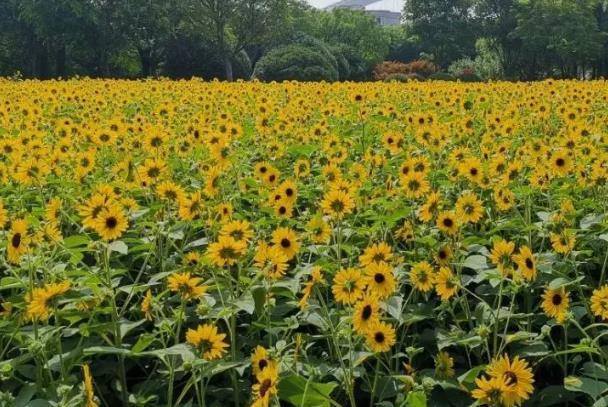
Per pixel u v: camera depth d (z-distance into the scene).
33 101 11.48
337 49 45.88
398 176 5.80
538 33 58.16
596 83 16.19
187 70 49.53
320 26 77.19
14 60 49.19
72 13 45.38
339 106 10.07
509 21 63.97
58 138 7.80
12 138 7.66
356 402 3.54
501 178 5.25
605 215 4.69
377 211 5.00
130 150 6.97
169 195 4.45
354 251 4.32
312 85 16.12
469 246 4.47
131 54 51.47
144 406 3.37
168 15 47.00
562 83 16.14
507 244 3.45
